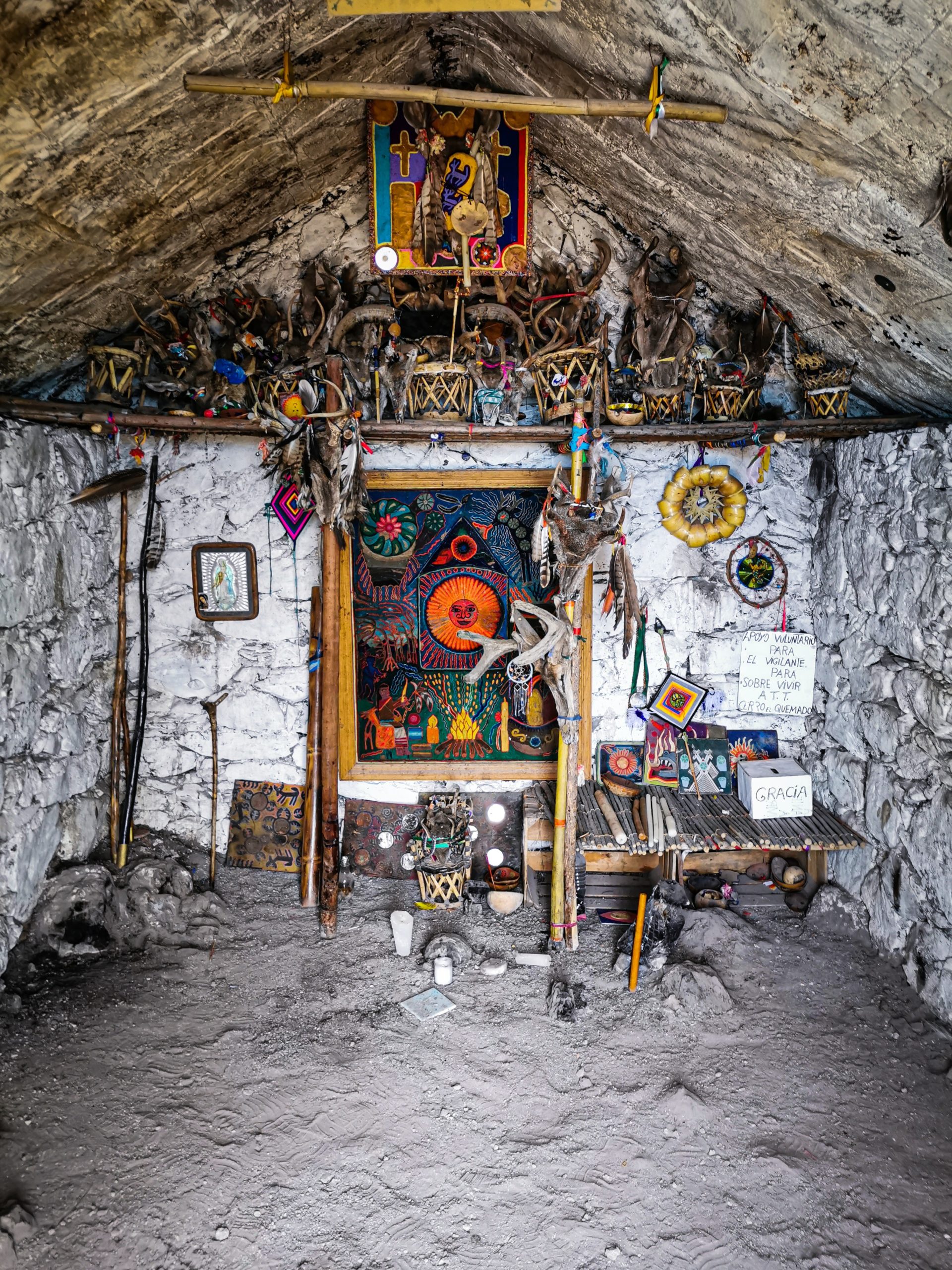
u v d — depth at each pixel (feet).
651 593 14.32
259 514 14.19
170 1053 10.09
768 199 9.44
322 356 12.76
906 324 10.00
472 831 13.46
